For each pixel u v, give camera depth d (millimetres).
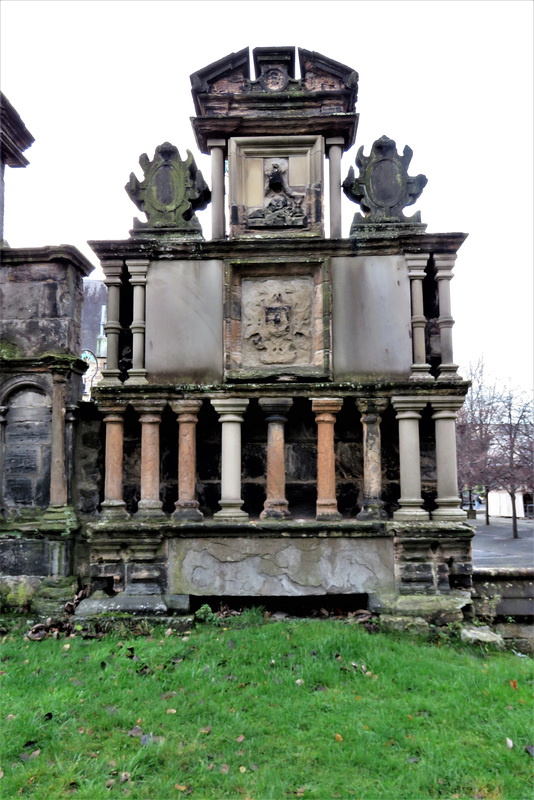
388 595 6867
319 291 7559
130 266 7609
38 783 3777
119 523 7062
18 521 7516
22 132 8453
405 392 7156
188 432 7340
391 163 7875
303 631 6238
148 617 6660
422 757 4043
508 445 23375
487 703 4762
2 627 6879
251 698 4945
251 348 7582
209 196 8219
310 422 7879
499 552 15164
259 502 7770
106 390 7258
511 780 3748
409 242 7449
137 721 4535
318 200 7734
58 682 5215
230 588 7000
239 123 7816
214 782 3828
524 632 6895
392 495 7645
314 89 7992
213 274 7613
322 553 7031
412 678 5227
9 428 7691
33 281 7883
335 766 4000
